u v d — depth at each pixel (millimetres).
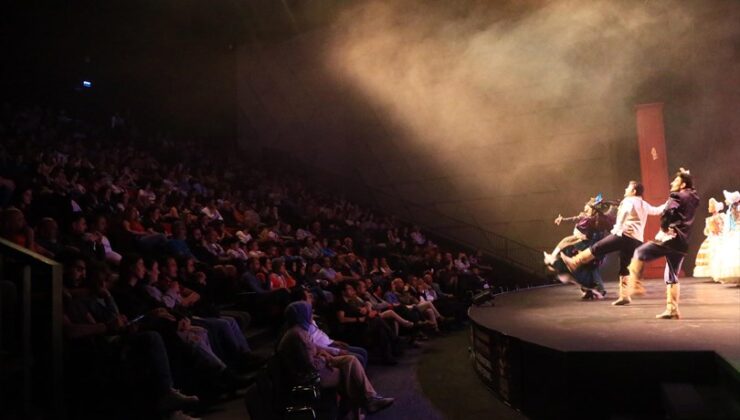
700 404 3180
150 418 4145
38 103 13805
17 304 3623
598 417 3783
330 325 7285
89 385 4090
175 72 16281
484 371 5633
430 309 9188
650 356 3711
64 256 4707
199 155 14445
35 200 6902
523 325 5234
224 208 10805
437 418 4676
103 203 8102
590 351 3818
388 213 15742
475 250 14203
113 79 15172
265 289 7355
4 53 13219
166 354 4281
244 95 17250
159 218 8117
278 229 10992
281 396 4191
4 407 3297
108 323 4371
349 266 9852
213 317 5703
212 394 5070
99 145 11812
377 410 4809
